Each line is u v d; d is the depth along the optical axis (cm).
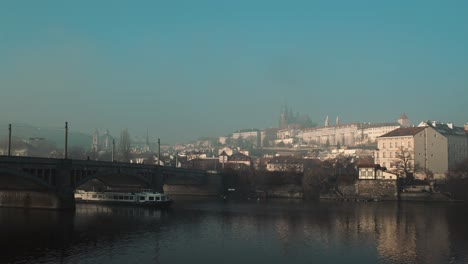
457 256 8194
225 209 15888
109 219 12569
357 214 14275
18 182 12962
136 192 17925
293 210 15638
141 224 11731
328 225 11750
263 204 18250
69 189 13550
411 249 8775
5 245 8806
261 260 7888
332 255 8275
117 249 8619
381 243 9319
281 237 9956
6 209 13638
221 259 7938
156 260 7819
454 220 12756
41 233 10081
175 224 11788
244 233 10444
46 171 13212
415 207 16850
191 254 8269
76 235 9950
